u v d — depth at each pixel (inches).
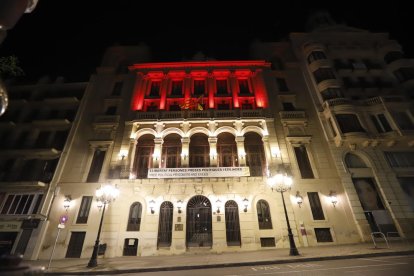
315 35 1068.5
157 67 985.5
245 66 991.0
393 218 698.2
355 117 821.2
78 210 715.4
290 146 815.7
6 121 903.1
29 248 650.2
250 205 708.0
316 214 713.0
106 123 860.0
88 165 794.2
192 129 830.5
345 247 587.5
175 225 682.8
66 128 878.4
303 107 912.9
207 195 722.2
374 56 1022.4
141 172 781.3
